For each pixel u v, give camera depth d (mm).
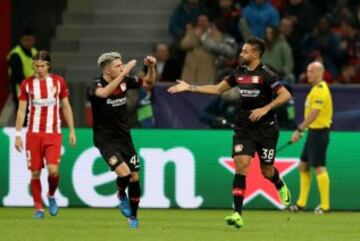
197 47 46688
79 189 38844
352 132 39000
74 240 25547
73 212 36406
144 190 38781
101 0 53062
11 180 38844
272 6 48969
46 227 29516
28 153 32844
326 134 37094
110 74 28281
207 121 43312
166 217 34594
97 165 38812
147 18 52188
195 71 46500
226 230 28938
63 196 38906
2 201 38875
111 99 28359
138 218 33969
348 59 48406
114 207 38781
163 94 44094
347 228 30406
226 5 48750
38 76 32594
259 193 38688
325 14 50375
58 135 32812
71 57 50812
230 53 46281
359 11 50594
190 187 38750
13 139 38906
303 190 37938
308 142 37312
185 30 48531
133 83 28656
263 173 29703
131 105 44062
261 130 28469
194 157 38781
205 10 49500
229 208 38688
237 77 28500
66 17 52469
